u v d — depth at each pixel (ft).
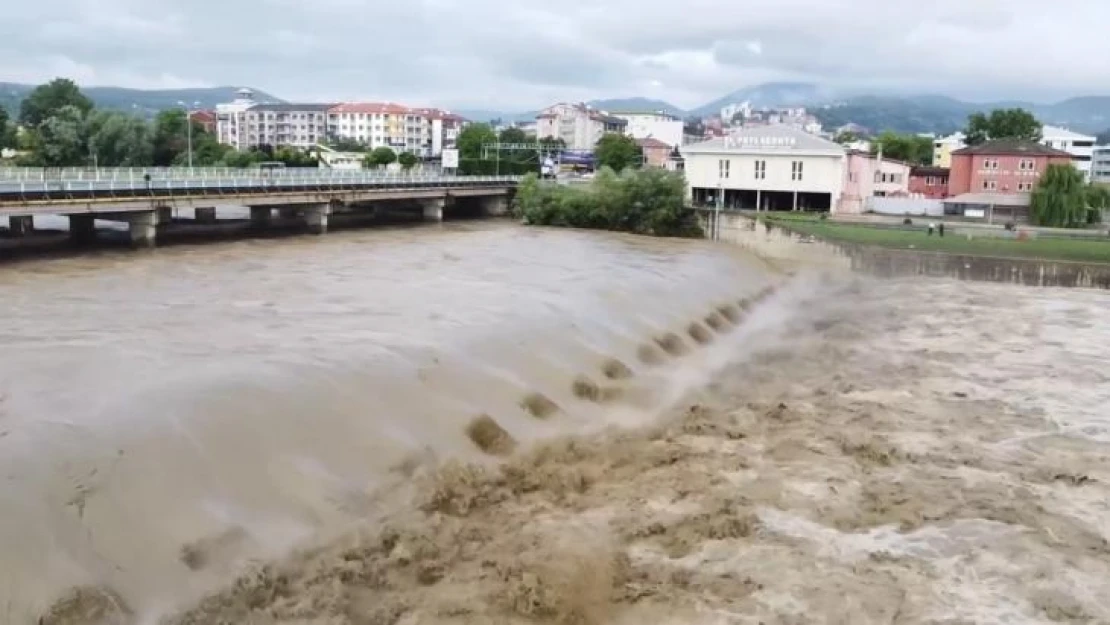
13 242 184.55
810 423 87.97
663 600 53.21
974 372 111.86
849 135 579.48
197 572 49.80
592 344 103.71
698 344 122.42
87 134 418.10
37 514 49.37
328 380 74.90
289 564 52.44
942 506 68.08
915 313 159.02
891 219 287.07
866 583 55.93
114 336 91.45
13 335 90.99
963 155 341.00
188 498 54.95
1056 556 60.54
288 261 168.35
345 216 309.01
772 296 179.83
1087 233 250.57
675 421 86.22
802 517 65.16
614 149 508.53
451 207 353.31
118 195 180.65
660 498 67.41
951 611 53.01
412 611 50.01
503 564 55.67
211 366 77.10
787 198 319.27
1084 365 116.47
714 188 321.32
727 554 59.00
